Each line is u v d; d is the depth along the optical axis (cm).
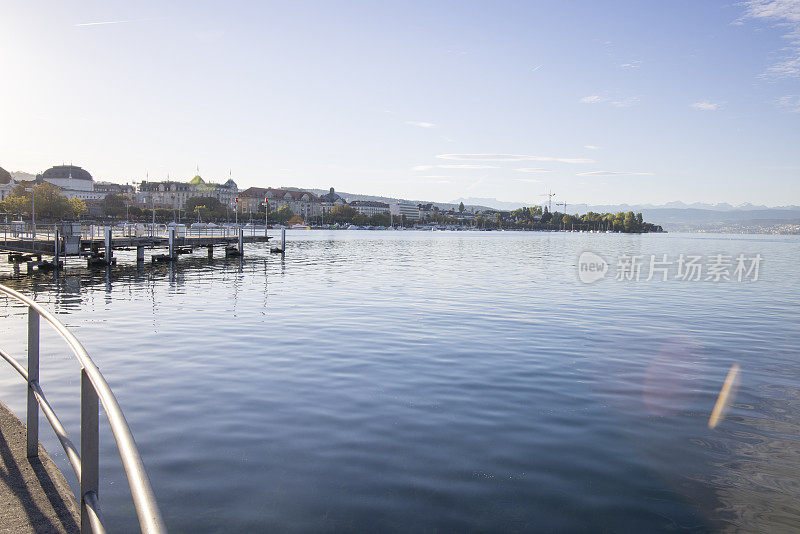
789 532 650
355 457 835
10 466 473
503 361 1451
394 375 1299
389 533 629
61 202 16450
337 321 2030
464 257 6750
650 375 1338
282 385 1208
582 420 1014
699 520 675
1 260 4891
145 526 168
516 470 801
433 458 837
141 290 2938
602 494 734
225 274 3969
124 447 210
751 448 898
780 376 1350
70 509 408
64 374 1260
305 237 15325
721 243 16600
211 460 816
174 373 1299
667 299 2895
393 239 15250
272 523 644
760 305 2709
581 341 1730
